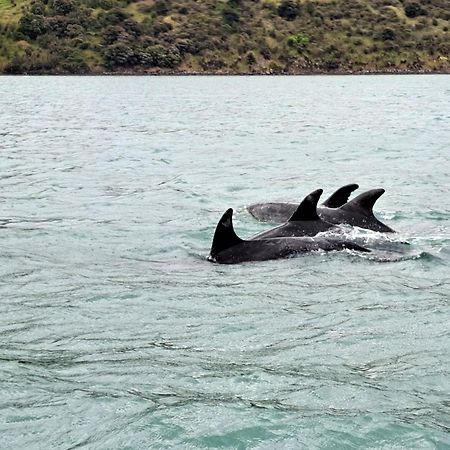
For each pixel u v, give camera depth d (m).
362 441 9.67
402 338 13.09
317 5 175.88
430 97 92.56
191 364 11.96
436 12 178.25
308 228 19.30
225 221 18.52
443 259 18.22
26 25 161.25
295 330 13.52
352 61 167.00
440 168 34.12
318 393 10.90
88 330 13.62
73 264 18.16
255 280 16.62
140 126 56.84
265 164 35.94
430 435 9.79
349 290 15.91
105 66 158.25
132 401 10.67
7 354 12.45
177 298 15.41
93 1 168.62
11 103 83.75
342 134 49.59
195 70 161.12
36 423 10.13
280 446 9.56
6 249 19.62
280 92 107.25
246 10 172.38
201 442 9.65
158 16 168.50
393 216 23.42
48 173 33.22
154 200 26.59
